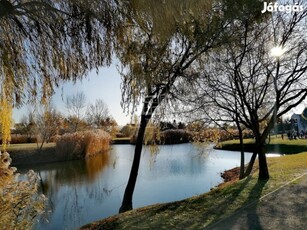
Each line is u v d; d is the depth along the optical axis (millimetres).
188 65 7250
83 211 9031
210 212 5359
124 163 20203
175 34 5707
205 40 6332
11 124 5066
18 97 4793
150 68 6250
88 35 4711
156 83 6625
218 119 11211
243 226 4355
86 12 4480
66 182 13891
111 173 16141
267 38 8422
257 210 5172
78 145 23109
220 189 7699
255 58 8531
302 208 5070
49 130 22906
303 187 6680
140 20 4695
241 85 8312
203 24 5730
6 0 3832
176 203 6453
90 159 22906
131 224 5133
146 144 9055
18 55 4602
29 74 4848
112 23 4762
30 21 4332
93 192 11656
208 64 8180
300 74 8398
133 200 10039
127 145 36594
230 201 6062
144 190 11469
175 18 4477
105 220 5738
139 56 5902
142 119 7984
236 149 28250
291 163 11766
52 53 4832
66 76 5098
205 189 11414
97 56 5121
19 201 3037
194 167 16906
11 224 2938
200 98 9320
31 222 3162
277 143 27484
